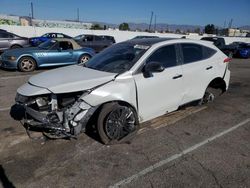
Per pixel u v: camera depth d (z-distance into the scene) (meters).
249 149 4.00
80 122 3.73
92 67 4.57
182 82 4.79
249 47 20.56
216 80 5.70
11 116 5.16
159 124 4.88
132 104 4.11
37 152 3.78
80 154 3.74
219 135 4.49
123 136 4.20
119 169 3.40
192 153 3.84
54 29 28.84
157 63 4.14
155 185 3.10
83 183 3.11
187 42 5.07
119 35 31.27
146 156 3.73
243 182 3.18
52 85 3.72
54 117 3.71
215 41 20.97
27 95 3.71
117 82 3.95
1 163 3.50
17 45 15.36
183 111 5.62
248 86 8.59
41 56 10.41
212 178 3.25
